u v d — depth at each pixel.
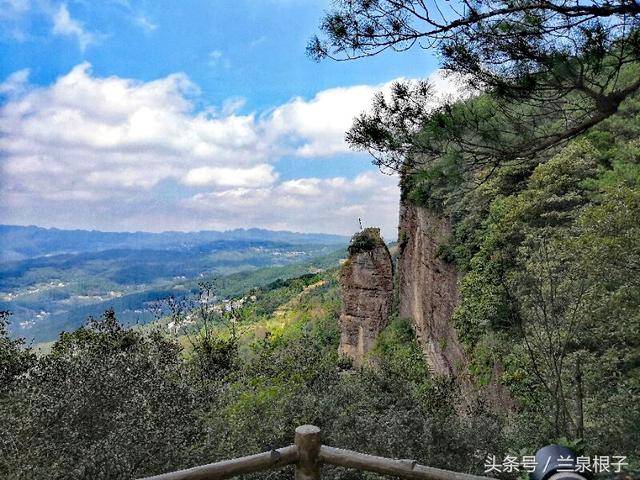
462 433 7.99
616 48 4.79
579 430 6.34
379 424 8.23
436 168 5.49
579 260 7.17
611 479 4.09
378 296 33.38
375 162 5.64
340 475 7.28
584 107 5.50
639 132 12.47
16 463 6.18
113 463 6.40
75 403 6.94
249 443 8.05
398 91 5.35
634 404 6.37
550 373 7.41
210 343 16.97
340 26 5.17
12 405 6.92
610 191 8.25
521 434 7.55
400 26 5.07
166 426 7.36
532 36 4.86
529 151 5.66
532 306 7.86
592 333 7.09
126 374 7.90
